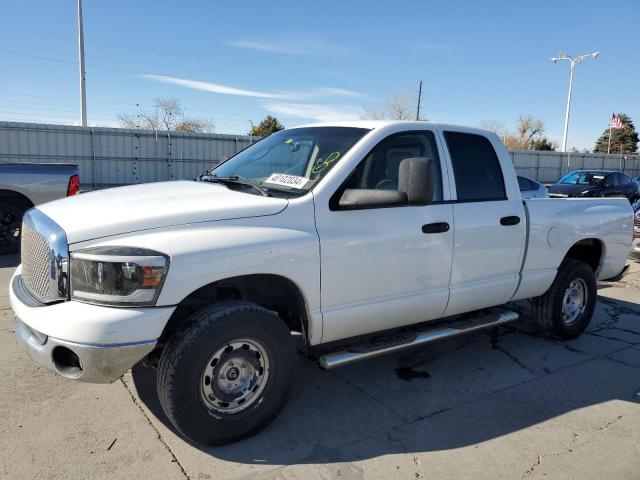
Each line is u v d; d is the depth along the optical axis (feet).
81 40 91.30
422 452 10.55
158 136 91.61
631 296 23.71
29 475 9.29
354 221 11.51
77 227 9.64
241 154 14.89
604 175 67.36
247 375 10.53
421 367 14.92
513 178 14.87
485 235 13.78
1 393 12.21
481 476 9.81
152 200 10.94
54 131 83.82
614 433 11.52
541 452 10.69
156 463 9.79
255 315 10.27
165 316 9.39
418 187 10.68
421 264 12.60
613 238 17.65
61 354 9.59
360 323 11.96
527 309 17.80
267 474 9.62
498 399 13.03
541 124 249.75
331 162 11.76
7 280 22.24
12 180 25.91
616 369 15.11
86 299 9.29
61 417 11.28
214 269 9.72
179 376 9.56
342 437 11.02
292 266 10.62
